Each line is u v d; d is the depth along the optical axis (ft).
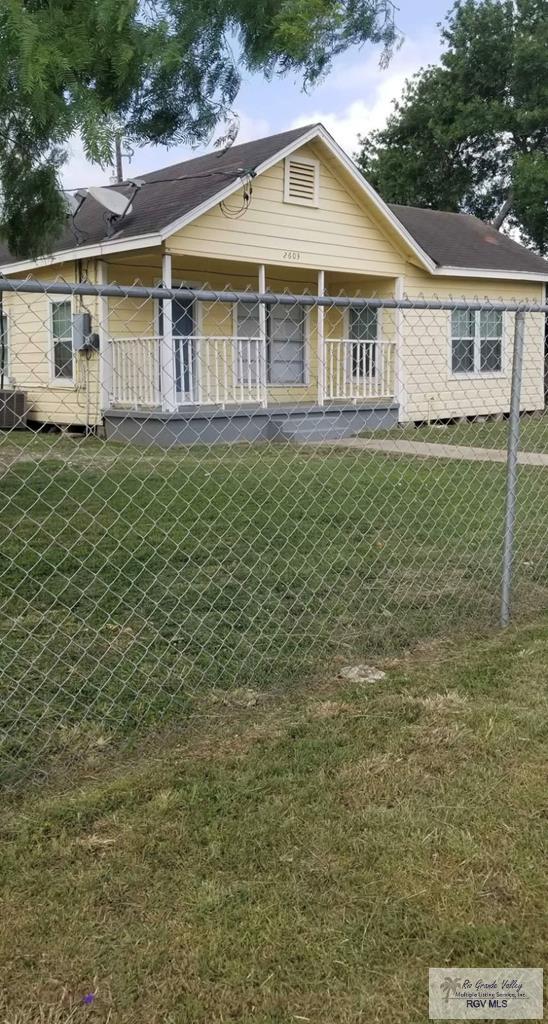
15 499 23.86
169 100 19.54
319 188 45.11
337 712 11.00
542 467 29.50
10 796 8.98
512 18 87.56
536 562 18.44
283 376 49.06
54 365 44.27
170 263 39.34
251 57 18.47
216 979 6.48
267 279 48.67
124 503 23.41
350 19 18.89
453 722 10.61
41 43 13.73
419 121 94.63
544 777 9.29
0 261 50.24
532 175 81.82
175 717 10.86
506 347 54.75
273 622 14.30
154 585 16.17
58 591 15.71
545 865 7.77
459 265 52.31
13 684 11.64
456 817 8.52
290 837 8.20
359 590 16.10
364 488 25.50
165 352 36.01
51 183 22.26
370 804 8.77
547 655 13.01
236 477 26.89
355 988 6.41
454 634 14.01
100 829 8.35
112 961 6.61
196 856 7.89
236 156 46.11
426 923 7.06
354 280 51.34
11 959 6.62
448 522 21.63
